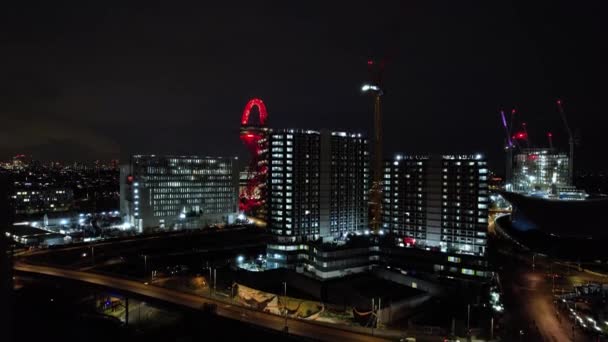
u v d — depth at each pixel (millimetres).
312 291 148500
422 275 157000
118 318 136125
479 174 160125
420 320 122125
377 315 116438
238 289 135750
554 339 108562
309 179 186375
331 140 194250
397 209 182000
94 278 143625
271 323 103875
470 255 149375
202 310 110625
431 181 171375
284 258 175875
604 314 122688
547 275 178875
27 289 149125
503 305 137500
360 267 166000
